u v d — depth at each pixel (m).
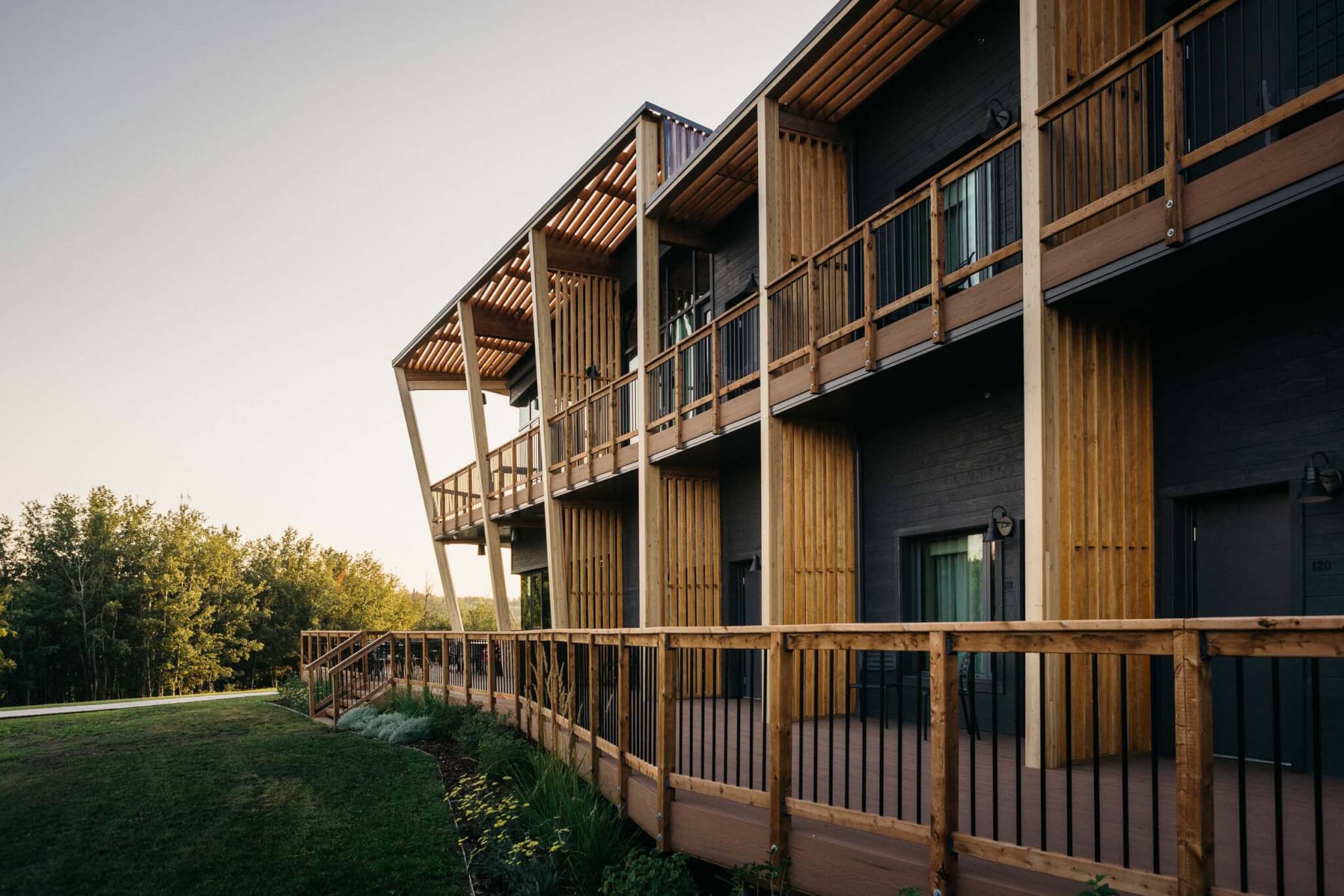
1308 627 2.35
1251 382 5.70
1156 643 2.78
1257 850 3.40
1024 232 6.05
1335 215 4.62
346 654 17.09
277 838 7.06
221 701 19.42
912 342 7.15
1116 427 6.17
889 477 9.02
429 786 8.73
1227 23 6.18
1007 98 7.96
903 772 5.26
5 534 41.06
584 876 5.72
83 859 6.68
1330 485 5.15
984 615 7.78
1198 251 5.12
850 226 9.75
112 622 40.97
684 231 12.52
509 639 10.55
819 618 9.01
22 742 12.52
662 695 5.34
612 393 12.88
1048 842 3.62
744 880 4.23
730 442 10.46
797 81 8.85
